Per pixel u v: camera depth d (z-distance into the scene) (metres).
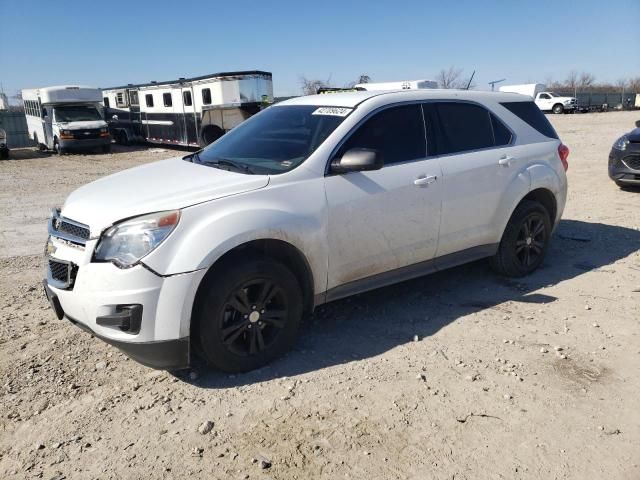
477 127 4.99
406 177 4.31
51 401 3.39
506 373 3.64
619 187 10.07
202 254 3.32
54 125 22.75
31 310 4.79
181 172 4.08
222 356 3.53
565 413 3.21
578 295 4.98
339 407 3.28
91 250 3.35
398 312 4.65
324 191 3.89
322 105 4.52
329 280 4.02
